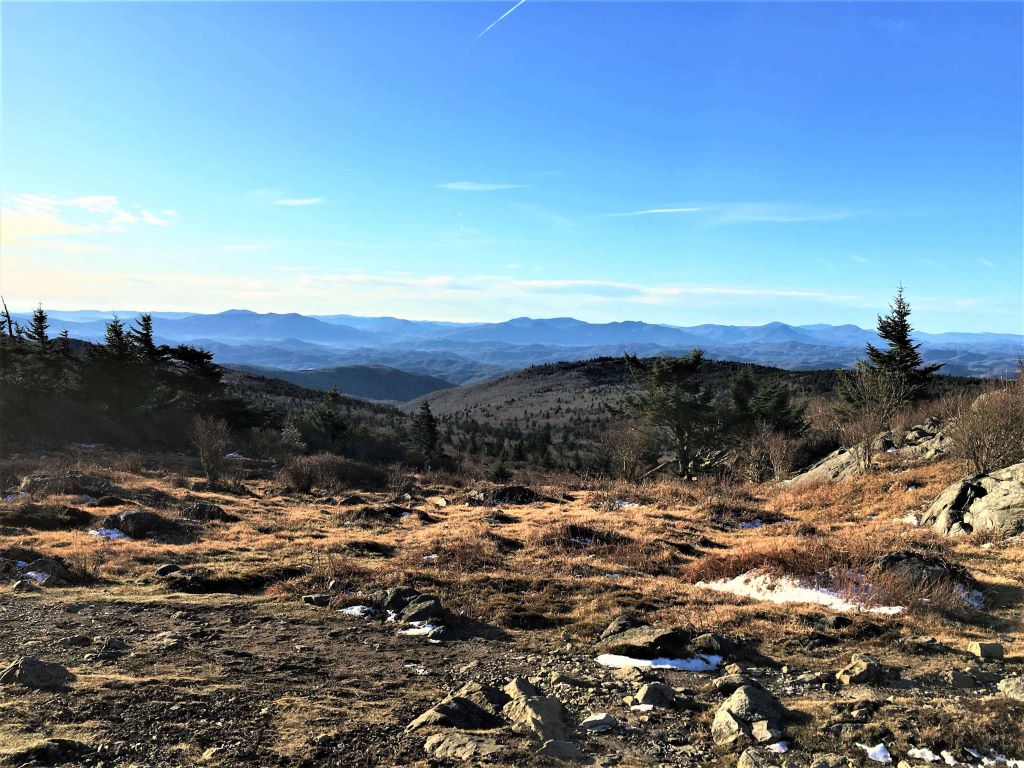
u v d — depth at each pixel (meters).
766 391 44.56
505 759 5.01
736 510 24.14
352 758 5.02
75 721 5.32
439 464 55.78
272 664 7.53
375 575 12.66
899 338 43.03
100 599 10.41
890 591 10.95
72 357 46.47
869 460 27.91
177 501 22.73
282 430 52.16
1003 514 16.39
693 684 7.41
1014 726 5.85
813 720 6.09
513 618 10.27
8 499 19.69
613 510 25.20
